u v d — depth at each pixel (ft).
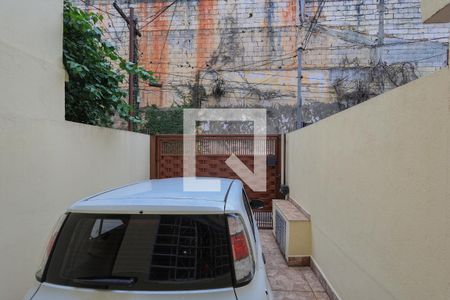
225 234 5.23
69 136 10.73
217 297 4.77
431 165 4.97
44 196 9.29
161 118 39.65
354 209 8.59
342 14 38.88
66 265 5.26
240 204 6.77
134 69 14.61
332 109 38.68
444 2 4.72
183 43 40.37
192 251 5.09
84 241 5.36
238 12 39.88
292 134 18.98
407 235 5.73
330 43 38.93
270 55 39.58
